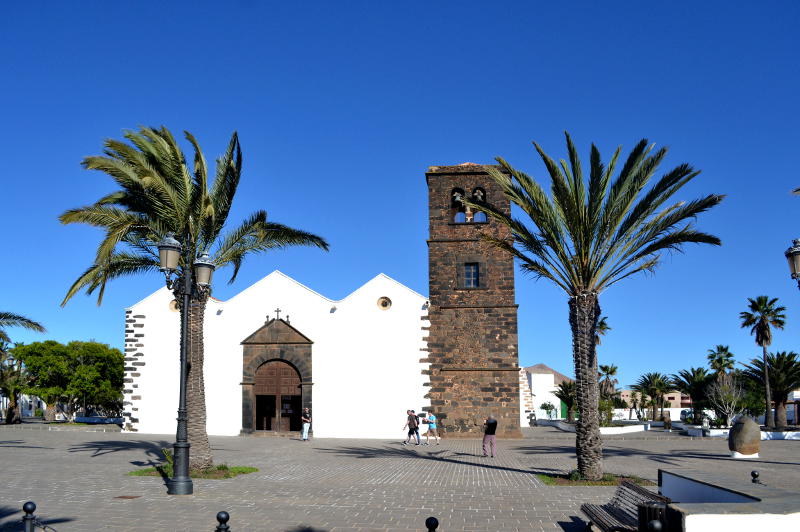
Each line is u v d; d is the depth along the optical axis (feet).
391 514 41.19
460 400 114.11
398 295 119.24
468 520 39.50
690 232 56.80
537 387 243.19
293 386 119.96
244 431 118.21
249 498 46.85
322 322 120.37
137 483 53.93
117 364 173.58
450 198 120.26
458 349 115.75
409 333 117.50
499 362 114.42
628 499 34.27
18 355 164.45
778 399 176.65
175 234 62.59
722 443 111.65
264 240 68.85
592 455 56.95
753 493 26.04
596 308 59.36
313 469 66.13
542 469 67.51
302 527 37.19
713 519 22.66
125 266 68.64
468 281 118.11
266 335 121.19
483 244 117.80
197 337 62.23
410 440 108.68
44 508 42.09
